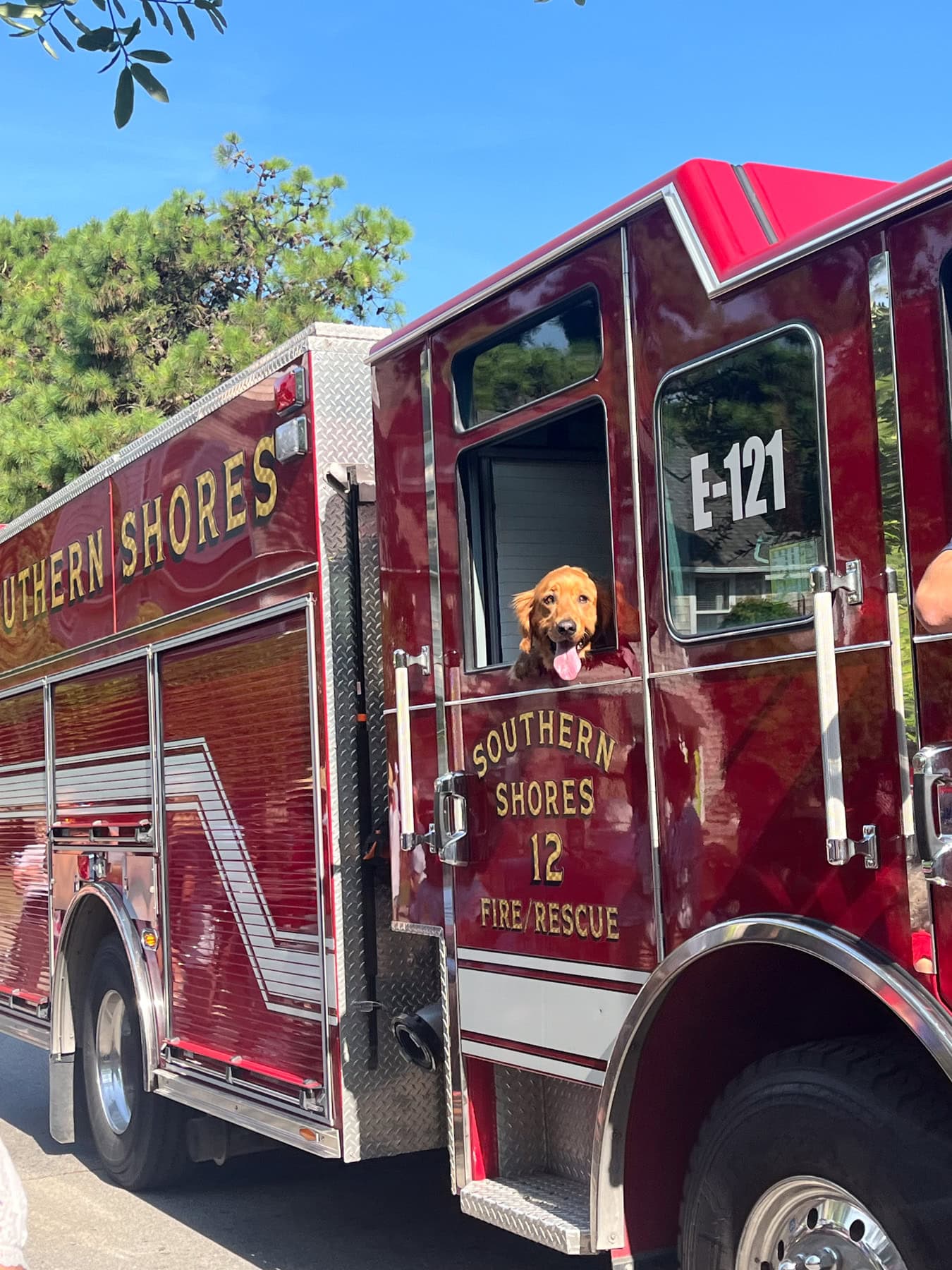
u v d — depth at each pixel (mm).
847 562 2850
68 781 6809
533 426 3781
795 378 2996
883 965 2705
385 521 4406
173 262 20984
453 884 4047
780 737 2986
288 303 20297
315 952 4613
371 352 4453
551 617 3598
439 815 4043
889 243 2809
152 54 4262
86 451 16969
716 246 3227
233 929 5207
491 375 3955
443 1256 5051
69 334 19953
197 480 5516
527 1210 3666
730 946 3086
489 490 4062
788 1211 3037
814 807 2896
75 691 6746
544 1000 3668
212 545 5379
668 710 3293
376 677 4652
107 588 6383
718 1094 3412
